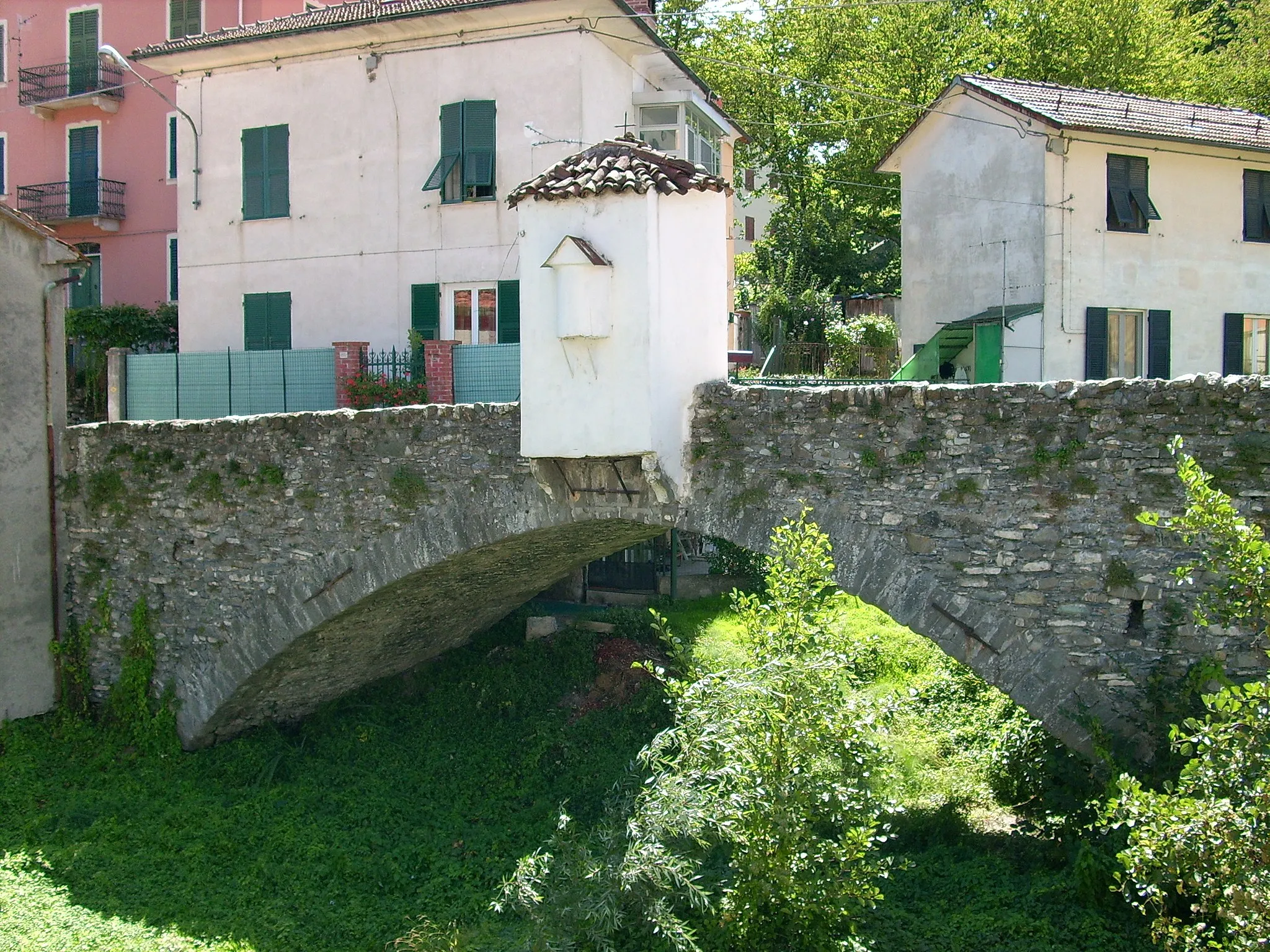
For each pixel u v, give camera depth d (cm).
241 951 1038
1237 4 3228
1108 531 938
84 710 1521
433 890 1171
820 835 898
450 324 1928
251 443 1377
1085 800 981
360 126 1972
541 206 1125
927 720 1412
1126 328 1923
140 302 2644
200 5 2578
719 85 3166
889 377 2352
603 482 1139
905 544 1005
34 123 2725
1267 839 642
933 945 898
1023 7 2947
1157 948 830
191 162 2103
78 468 1523
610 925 770
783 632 867
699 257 1124
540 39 1844
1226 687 680
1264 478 884
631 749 1502
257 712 1543
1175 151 1928
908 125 2931
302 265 2022
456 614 1639
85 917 1095
